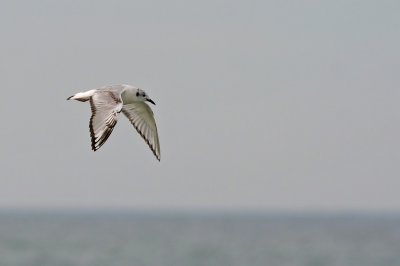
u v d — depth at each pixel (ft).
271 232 492.54
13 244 293.23
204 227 621.72
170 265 208.23
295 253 262.88
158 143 49.11
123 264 207.41
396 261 233.14
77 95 38.14
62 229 524.52
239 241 342.85
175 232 472.44
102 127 35.19
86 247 278.87
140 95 48.06
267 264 217.56
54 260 217.97
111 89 38.29
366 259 241.14
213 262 220.64
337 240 362.94
